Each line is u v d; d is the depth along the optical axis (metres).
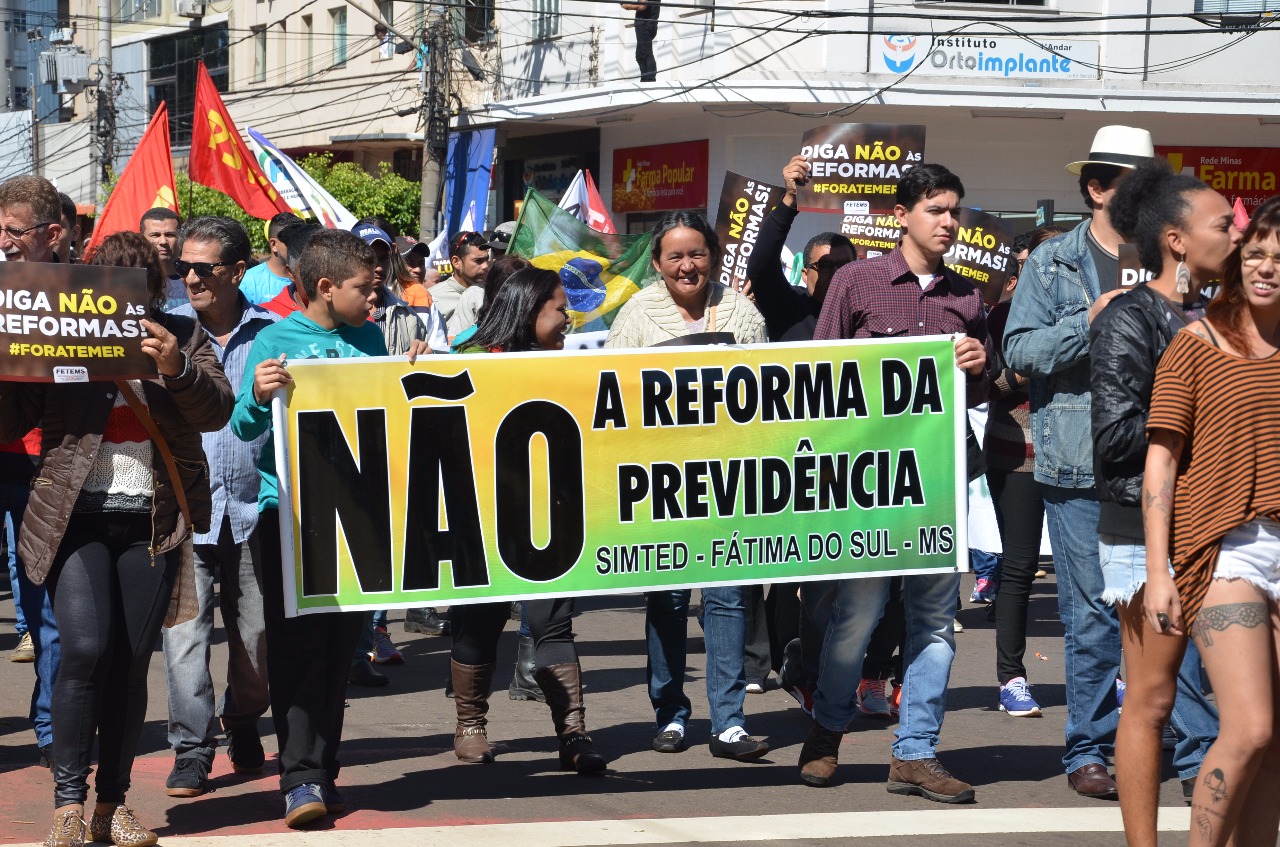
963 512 5.30
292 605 4.73
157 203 9.48
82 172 40.66
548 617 5.65
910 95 21.56
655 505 5.13
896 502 5.27
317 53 32.78
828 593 5.55
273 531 4.82
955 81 21.62
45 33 45.16
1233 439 3.82
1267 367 3.85
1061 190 22.91
